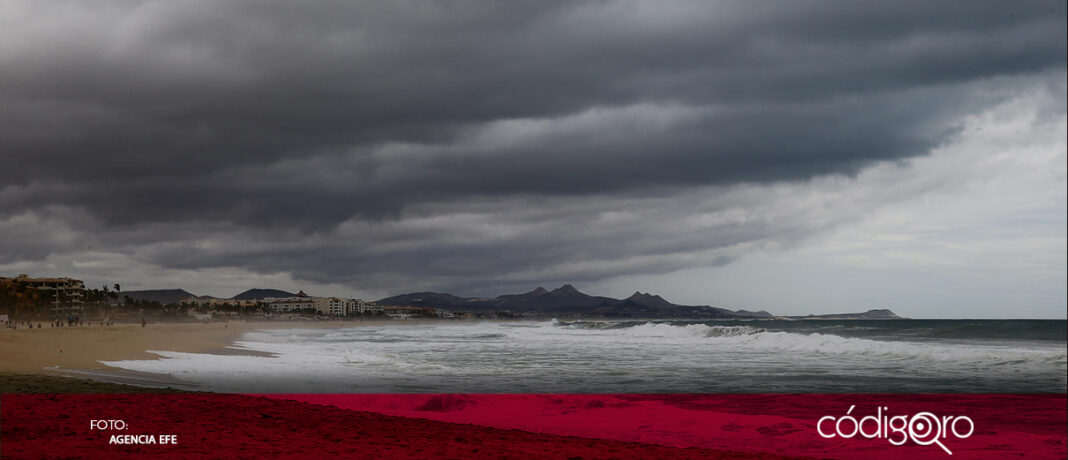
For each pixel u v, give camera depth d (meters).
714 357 35.28
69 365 24.45
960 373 25.92
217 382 22.12
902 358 32.66
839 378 24.89
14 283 180.62
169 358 30.48
